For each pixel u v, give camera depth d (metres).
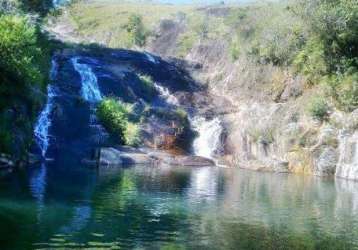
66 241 16.89
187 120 50.06
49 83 44.41
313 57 48.78
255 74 56.28
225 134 48.88
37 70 38.03
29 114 37.16
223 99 58.12
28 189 25.41
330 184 34.91
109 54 59.22
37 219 19.50
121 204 23.28
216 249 17.05
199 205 24.28
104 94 49.78
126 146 43.97
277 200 26.97
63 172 32.84
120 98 50.22
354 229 20.73
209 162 44.53
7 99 34.69
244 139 46.94
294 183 34.62
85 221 19.66
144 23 89.62
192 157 44.44
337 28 46.75
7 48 33.91
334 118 41.81
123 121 45.06
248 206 24.78
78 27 96.19
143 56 61.75
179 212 22.41
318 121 42.78
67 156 39.53
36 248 15.98
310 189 31.81
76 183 28.36
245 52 59.62
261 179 36.09
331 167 39.88
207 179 34.16
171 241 17.66
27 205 21.75
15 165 33.12
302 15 50.03
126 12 97.25
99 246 16.58
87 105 44.12
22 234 17.38
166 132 47.38
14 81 35.25
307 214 23.47
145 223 19.97
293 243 18.39
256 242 18.23
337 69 46.47
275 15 58.94
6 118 33.75
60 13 58.47
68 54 54.69
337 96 43.44
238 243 17.98
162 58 65.81
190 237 18.31
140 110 48.12
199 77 65.38
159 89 56.84
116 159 40.16
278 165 42.66
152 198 25.34
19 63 34.41
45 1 55.50
